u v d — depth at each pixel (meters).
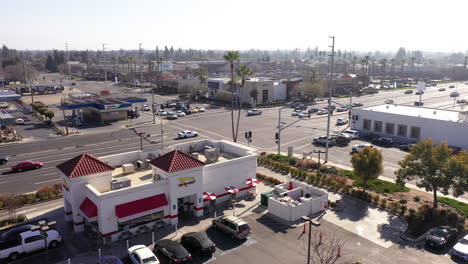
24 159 54.91
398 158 54.81
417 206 35.75
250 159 38.97
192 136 69.44
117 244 28.94
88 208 29.12
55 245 28.78
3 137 68.44
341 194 39.66
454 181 33.06
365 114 72.69
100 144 64.06
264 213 35.03
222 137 68.81
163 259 26.73
